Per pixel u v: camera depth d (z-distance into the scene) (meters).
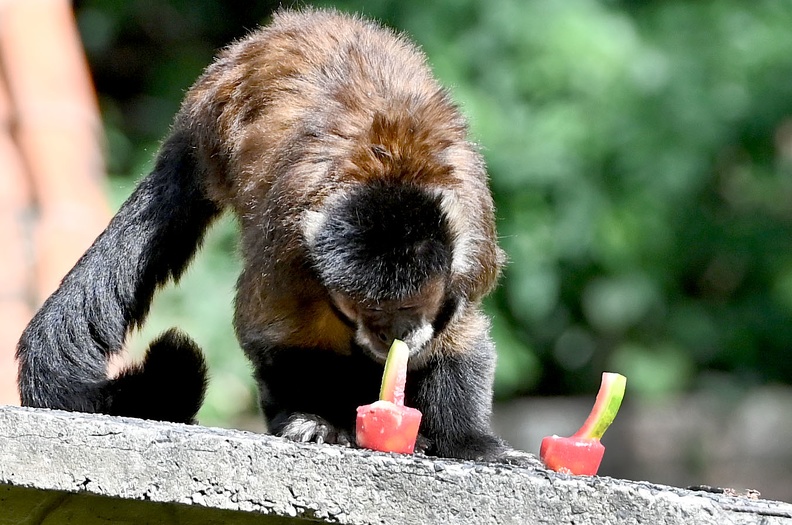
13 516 7.38
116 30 25.19
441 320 9.25
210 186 10.45
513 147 20.83
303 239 8.77
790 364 23.62
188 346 10.27
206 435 6.86
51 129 13.46
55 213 13.16
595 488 6.62
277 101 9.61
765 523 6.57
